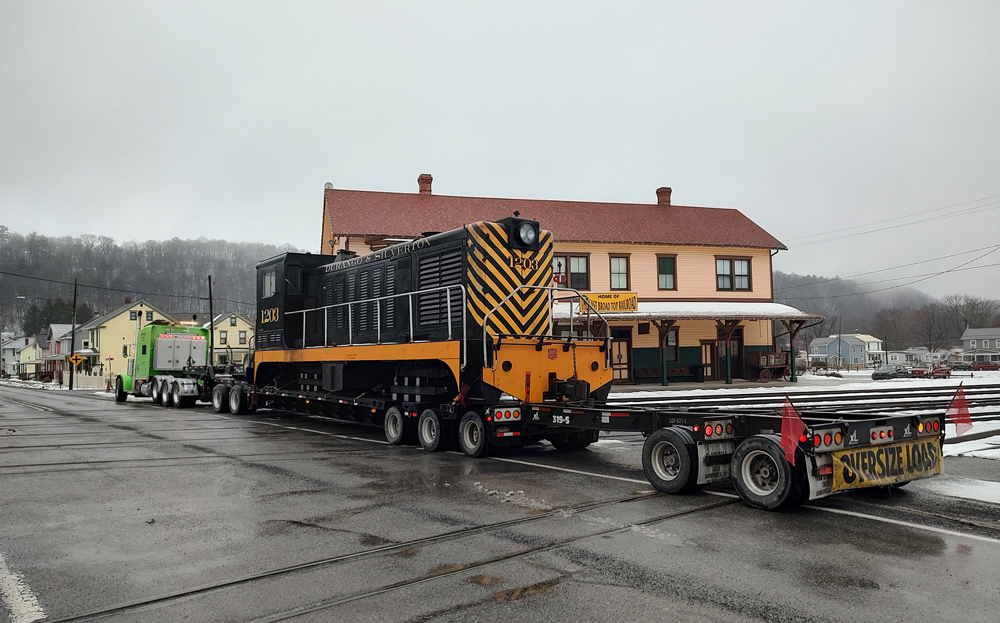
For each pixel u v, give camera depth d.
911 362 103.94
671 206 35.56
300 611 3.99
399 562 4.93
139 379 25.25
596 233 31.09
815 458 6.27
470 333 10.60
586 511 6.50
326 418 17.25
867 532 5.62
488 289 10.76
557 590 4.32
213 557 5.09
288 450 11.01
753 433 7.05
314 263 16.19
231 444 11.78
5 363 108.94
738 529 5.77
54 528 5.97
